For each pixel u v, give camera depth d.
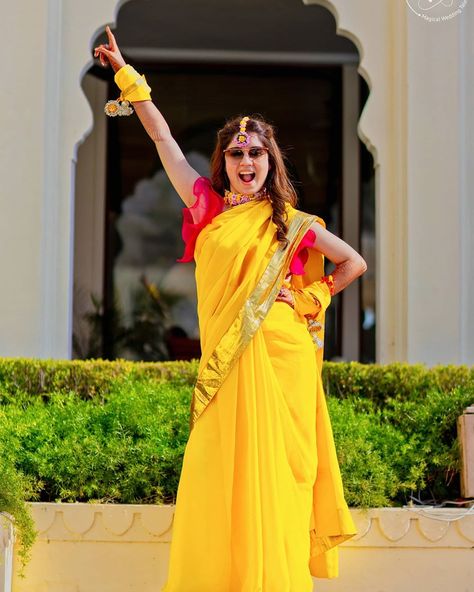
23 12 5.85
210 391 3.30
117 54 3.75
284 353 3.38
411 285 5.75
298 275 3.58
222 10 7.95
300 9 7.91
